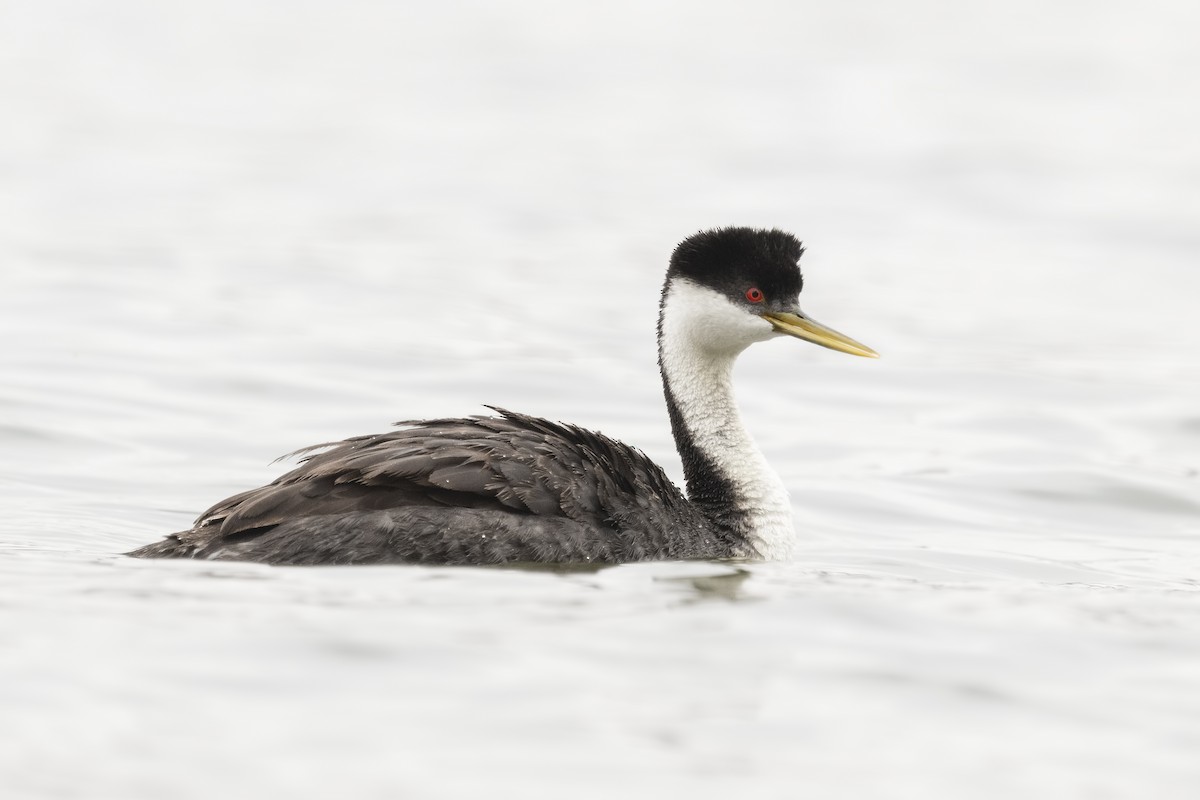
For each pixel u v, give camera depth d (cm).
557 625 970
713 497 1309
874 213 3581
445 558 1104
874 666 935
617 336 2328
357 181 3819
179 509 1462
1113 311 2655
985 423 1938
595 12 7438
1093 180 3941
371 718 823
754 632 985
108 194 3481
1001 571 1319
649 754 797
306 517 1109
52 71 5475
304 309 2425
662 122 4878
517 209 3509
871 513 1558
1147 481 1680
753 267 1326
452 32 6850
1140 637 1015
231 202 3462
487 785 756
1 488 1497
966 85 5572
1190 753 822
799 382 2128
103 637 915
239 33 6669
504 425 1199
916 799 760
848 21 7200
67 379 1936
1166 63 6019
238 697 841
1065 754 819
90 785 740
